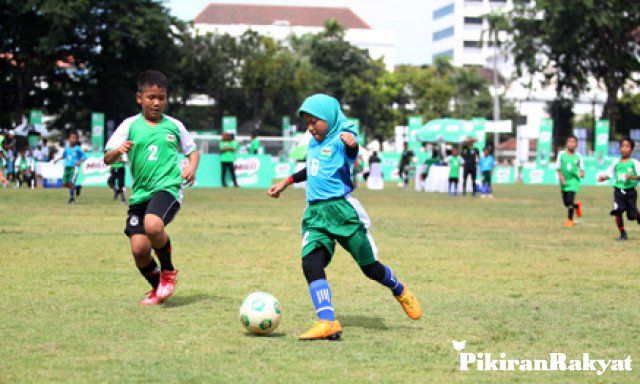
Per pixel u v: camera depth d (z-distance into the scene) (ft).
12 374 19.13
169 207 28.32
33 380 18.67
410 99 324.19
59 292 30.76
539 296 31.76
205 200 94.58
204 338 23.39
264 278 35.32
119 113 211.61
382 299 30.58
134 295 30.42
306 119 25.00
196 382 18.76
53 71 206.39
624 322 26.68
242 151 164.35
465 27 476.54
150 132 28.63
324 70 305.94
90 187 126.82
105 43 193.16
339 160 24.75
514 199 109.91
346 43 311.47
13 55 194.29
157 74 28.91
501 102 337.72
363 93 304.91
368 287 33.35
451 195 121.49
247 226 60.54
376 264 25.16
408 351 22.31
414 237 54.54
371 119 309.01
